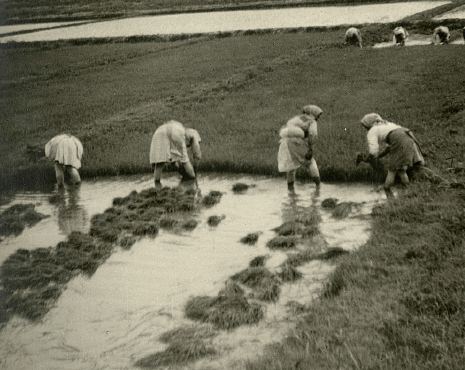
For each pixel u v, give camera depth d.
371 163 10.70
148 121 16.91
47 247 9.47
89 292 7.86
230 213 10.13
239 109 17.17
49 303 7.68
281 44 29.98
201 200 10.78
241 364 5.89
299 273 7.59
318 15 41.25
